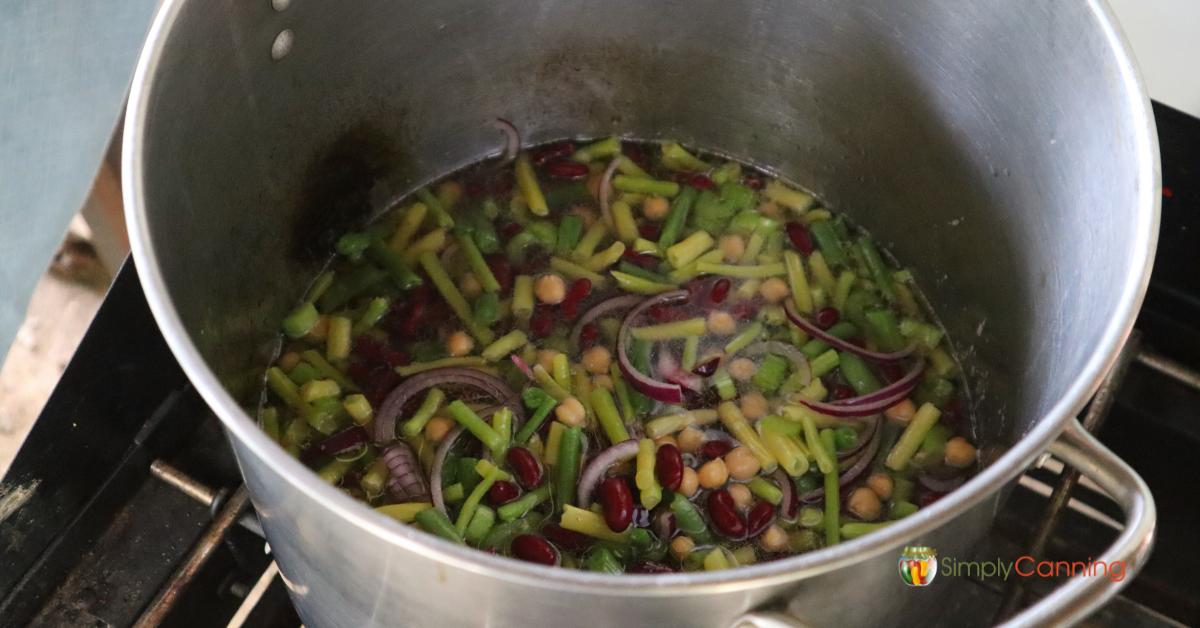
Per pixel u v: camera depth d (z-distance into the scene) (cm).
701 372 51
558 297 53
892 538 32
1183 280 54
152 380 47
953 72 49
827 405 50
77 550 47
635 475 48
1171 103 52
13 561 45
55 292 43
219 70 44
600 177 57
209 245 46
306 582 40
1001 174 49
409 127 55
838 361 52
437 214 56
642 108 58
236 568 49
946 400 53
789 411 50
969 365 53
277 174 50
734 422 50
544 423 49
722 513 47
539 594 32
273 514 38
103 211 44
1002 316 50
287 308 53
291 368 51
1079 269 44
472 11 51
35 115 45
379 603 37
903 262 56
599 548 46
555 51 55
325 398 50
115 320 44
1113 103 41
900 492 50
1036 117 46
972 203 51
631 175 58
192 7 40
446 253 55
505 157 58
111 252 43
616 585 31
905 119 52
